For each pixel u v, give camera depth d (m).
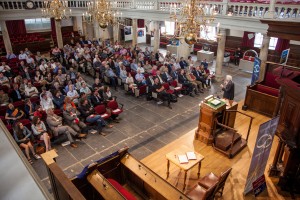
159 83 11.85
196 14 7.20
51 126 8.51
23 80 11.05
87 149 8.45
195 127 9.75
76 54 16.28
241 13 12.77
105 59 14.91
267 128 5.55
